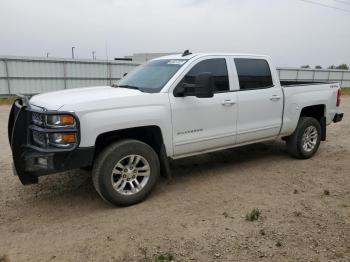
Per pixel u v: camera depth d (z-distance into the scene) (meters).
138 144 4.43
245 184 5.24
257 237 3.64
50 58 24.56
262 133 5.85
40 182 5.31
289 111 6.15
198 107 4.95
